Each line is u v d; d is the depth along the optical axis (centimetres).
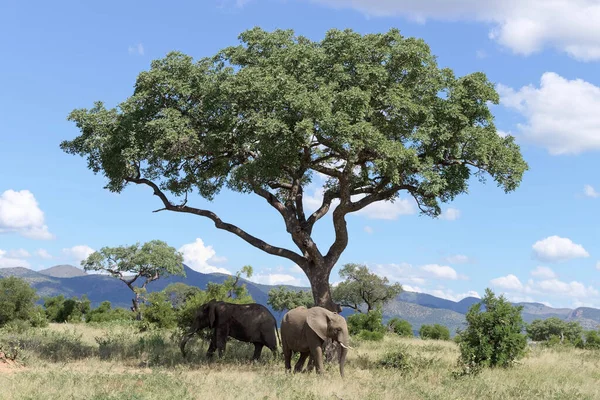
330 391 1270
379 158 1911
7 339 2045
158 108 2038
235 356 1991
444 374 1680
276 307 8462
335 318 1598
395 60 1916
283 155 1848
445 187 2062
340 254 2109
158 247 8119
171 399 1104
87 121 2023
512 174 1953
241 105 1936
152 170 2156
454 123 1950
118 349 2031
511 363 1958
